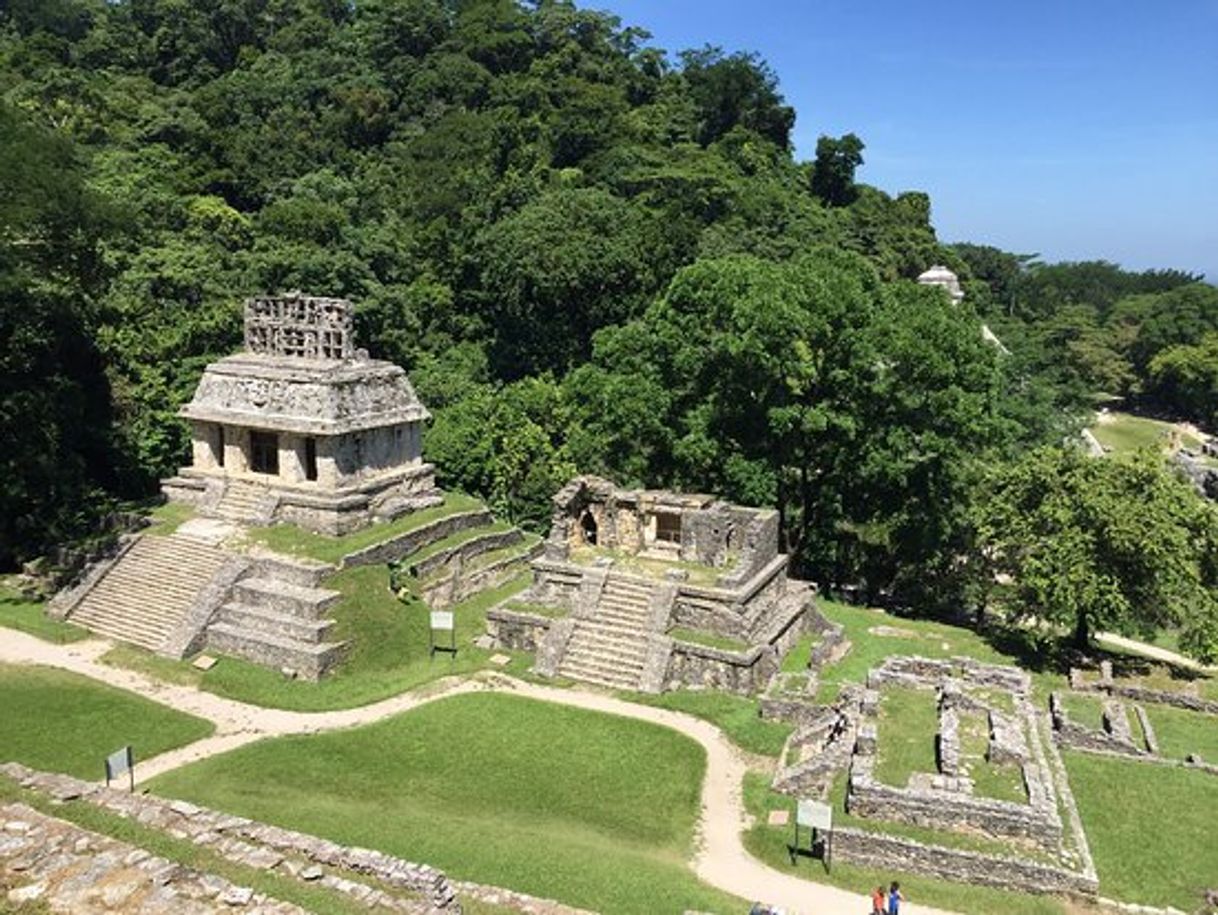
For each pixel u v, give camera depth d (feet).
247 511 162.91
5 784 80.79
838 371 174.09
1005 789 96.12
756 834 96.43
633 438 185.16
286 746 111.96
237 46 411.34
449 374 248.32
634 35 449.89
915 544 185.26
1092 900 86.12
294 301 173.68
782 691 122.52
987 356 181.16
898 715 113.70
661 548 152.25
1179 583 137.08
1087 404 320.29
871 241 377.09
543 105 374.43
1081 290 608.19
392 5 411.54
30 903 59.26
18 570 165.68
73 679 129.70
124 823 75.05
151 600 147.64
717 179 336.90
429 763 108.68
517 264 264.31
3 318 172.55
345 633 137.69
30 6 388.98
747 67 424.87
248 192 308.60
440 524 168.04
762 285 172.76
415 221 314.76
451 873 83.15
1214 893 86.33
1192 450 372.99
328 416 160.97
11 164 169.27
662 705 123.03
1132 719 124.36
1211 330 446.60
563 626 135.13
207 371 173.99
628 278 268.21
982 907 85.46
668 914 79.05
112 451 186.39
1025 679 127.95
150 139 307.58
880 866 91.40
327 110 367.04
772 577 144.87
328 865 73.31
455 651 140.77
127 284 215.31
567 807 100.58
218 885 62.18
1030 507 151.23
